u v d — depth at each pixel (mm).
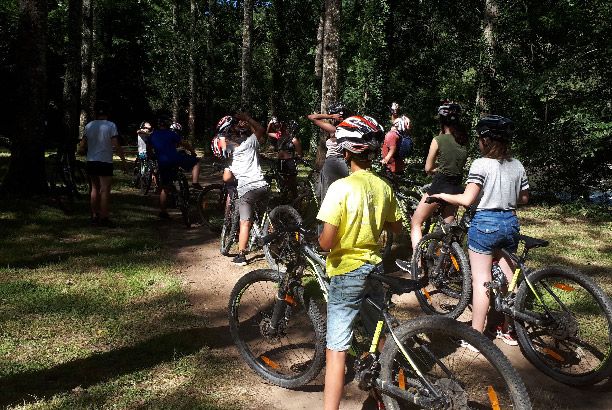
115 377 3770
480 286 4227
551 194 12203
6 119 30891
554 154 12047
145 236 7949
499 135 4098
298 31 30078
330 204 2994
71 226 8234
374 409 3535
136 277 6000
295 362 3945
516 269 4207
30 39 9781
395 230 3320
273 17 29406
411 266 5438
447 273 5133
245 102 21500
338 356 3119
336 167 6418
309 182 8719
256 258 7051
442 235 5203
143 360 4082
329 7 10508
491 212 4137
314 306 3584
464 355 3570
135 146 32094
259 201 6805
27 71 9883
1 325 4484
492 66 13594
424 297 5340
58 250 6871
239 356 4242
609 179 12234
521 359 4328
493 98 13438
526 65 14070
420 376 2988
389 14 21062
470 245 4262
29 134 9977
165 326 4730
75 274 5977
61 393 3498
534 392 3812
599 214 10469
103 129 8133
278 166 9359
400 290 2863
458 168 5453
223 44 37125
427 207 5570
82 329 4535
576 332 4059
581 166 12117
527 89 12172
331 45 10570
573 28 12156
